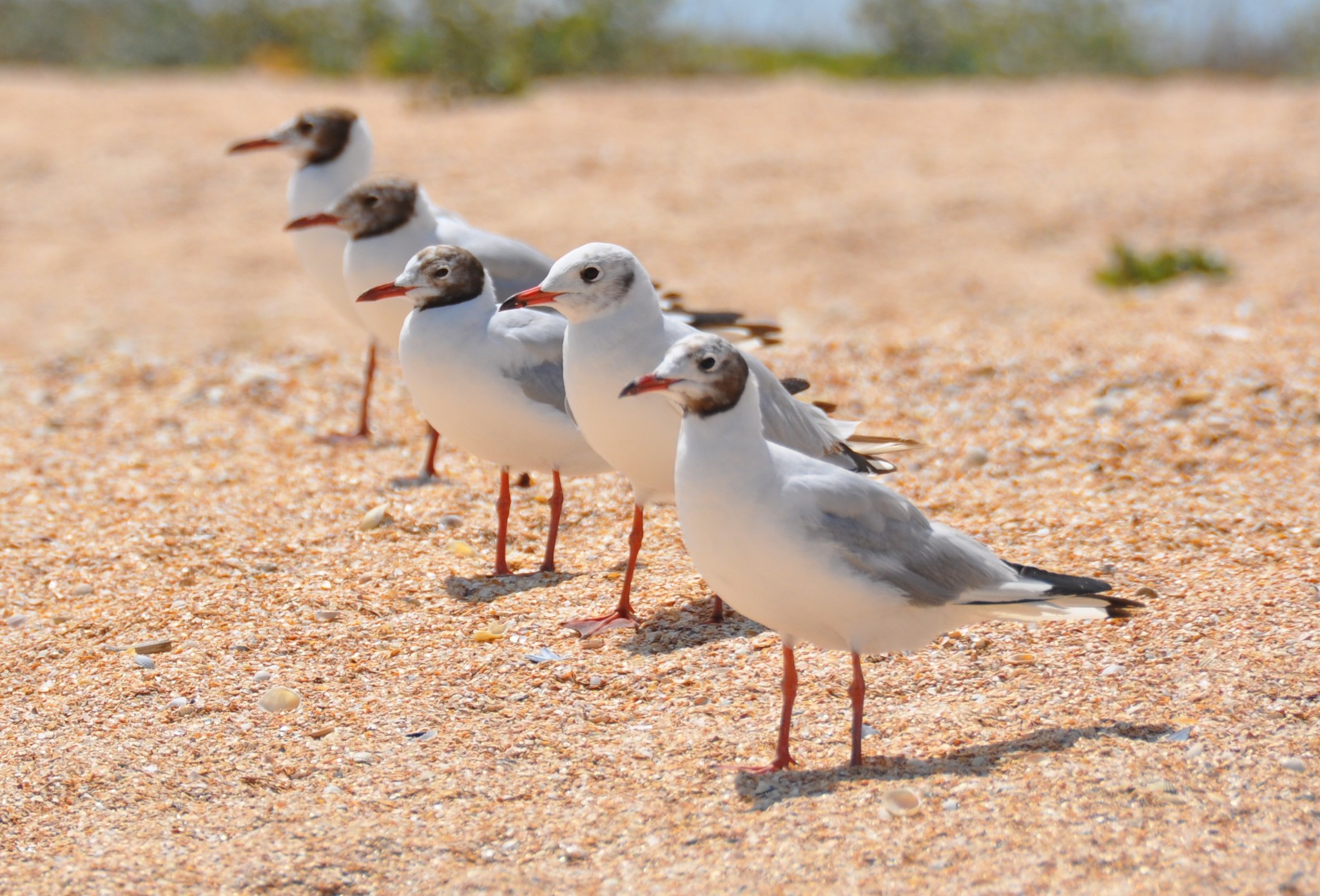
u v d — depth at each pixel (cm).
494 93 3428
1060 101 3466
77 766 797
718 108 3391
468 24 3462
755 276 2278
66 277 2366
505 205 2608
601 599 1006
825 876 641
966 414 1377
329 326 2094
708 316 1268
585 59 3981
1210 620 883
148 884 672
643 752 785
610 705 848
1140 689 804
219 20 4550
